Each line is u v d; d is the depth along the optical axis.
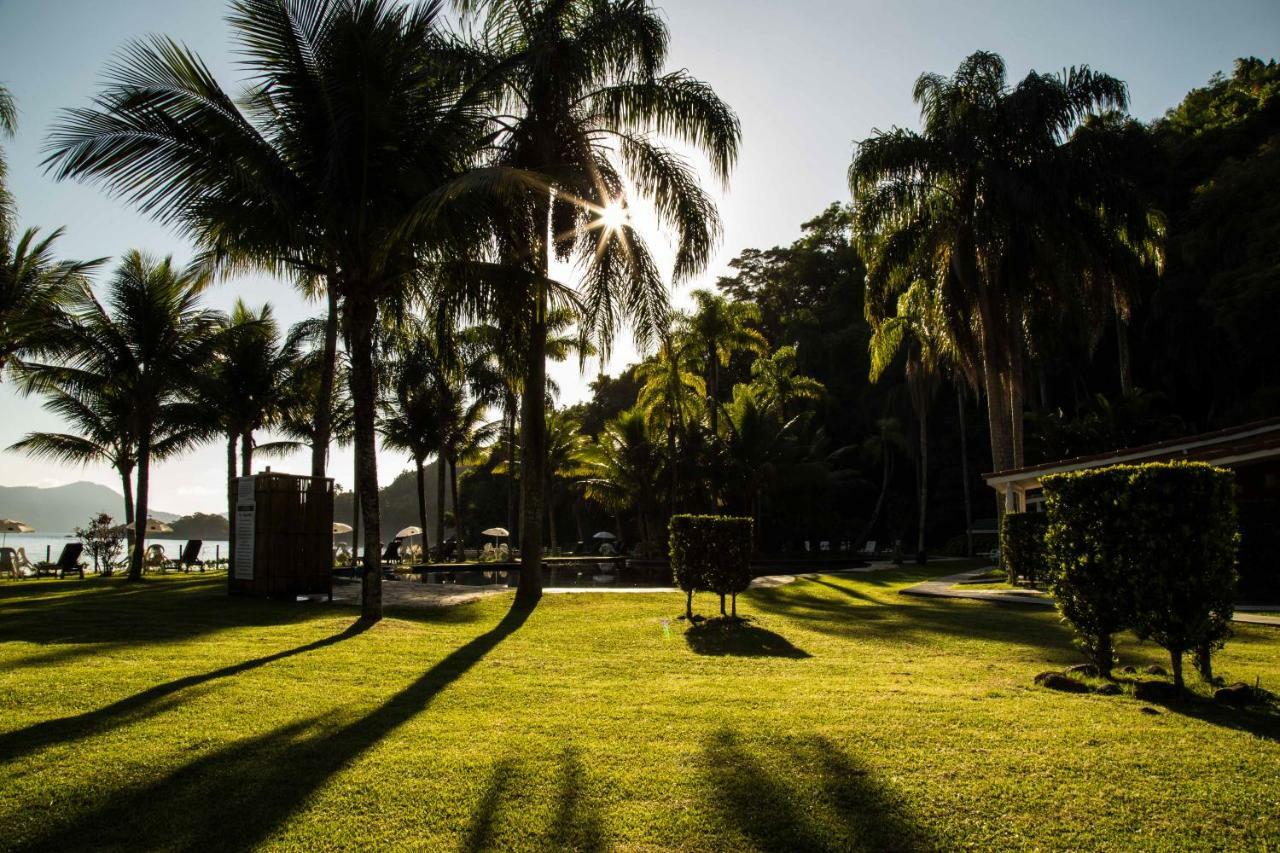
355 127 9.55
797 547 43.69
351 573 21.77
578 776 3.95
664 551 33.09
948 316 19.56
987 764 4.03
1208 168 34.84
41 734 4.66
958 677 6.59
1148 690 5.43
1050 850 3.13
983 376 20.48
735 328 32.19
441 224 9.59
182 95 9.09
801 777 3.90
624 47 13.34
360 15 9.19
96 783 3.86
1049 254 18.67
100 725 4.86
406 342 15.09
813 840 3.24
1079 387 41.28
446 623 10.84
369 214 9.97
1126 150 20.08
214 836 3.30
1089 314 19.98
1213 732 4.48
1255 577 12.32
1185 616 5.27
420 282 11.59
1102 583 5.70
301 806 3.59
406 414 28.75
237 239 9.86
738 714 5.12
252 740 4.56
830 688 6.02
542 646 8.58
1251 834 3.22
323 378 17.22
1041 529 15.48
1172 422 30.03
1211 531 5.30
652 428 33.09
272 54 9.37
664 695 5.79
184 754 4.30
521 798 3.68
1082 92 18.73
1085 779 3.80
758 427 32.41
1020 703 5.30
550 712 5.27
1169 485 5.38
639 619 11.16
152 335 19.55
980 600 13.73
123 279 19.30
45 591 16.36
